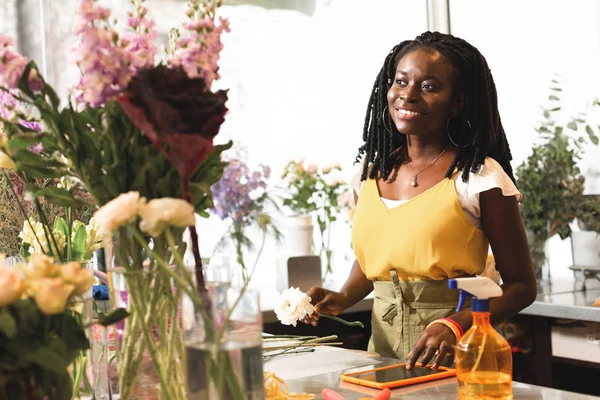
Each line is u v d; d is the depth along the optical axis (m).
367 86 4.19
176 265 1.06
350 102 4.15
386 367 1.63
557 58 3.54
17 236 1.93
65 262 1.37
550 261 3.64
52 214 1.95
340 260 4.07
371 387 1.48
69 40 3.52
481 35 3.88
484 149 2.00
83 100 1.11
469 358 1.23
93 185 1.12
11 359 0.99
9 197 1.94
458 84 2.02
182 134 0.99
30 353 0.98
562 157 3.39
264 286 3.60
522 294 1.91
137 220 1.08
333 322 3.10
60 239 1.52
